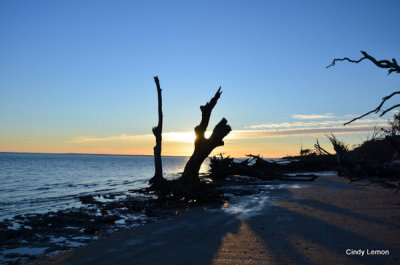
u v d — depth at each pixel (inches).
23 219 468.4
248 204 561.6
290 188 816.3
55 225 413.1
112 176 1631.4
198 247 282.0
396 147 379.2
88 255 272.2
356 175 443.5
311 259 233.1
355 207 445.4
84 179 1417.3
